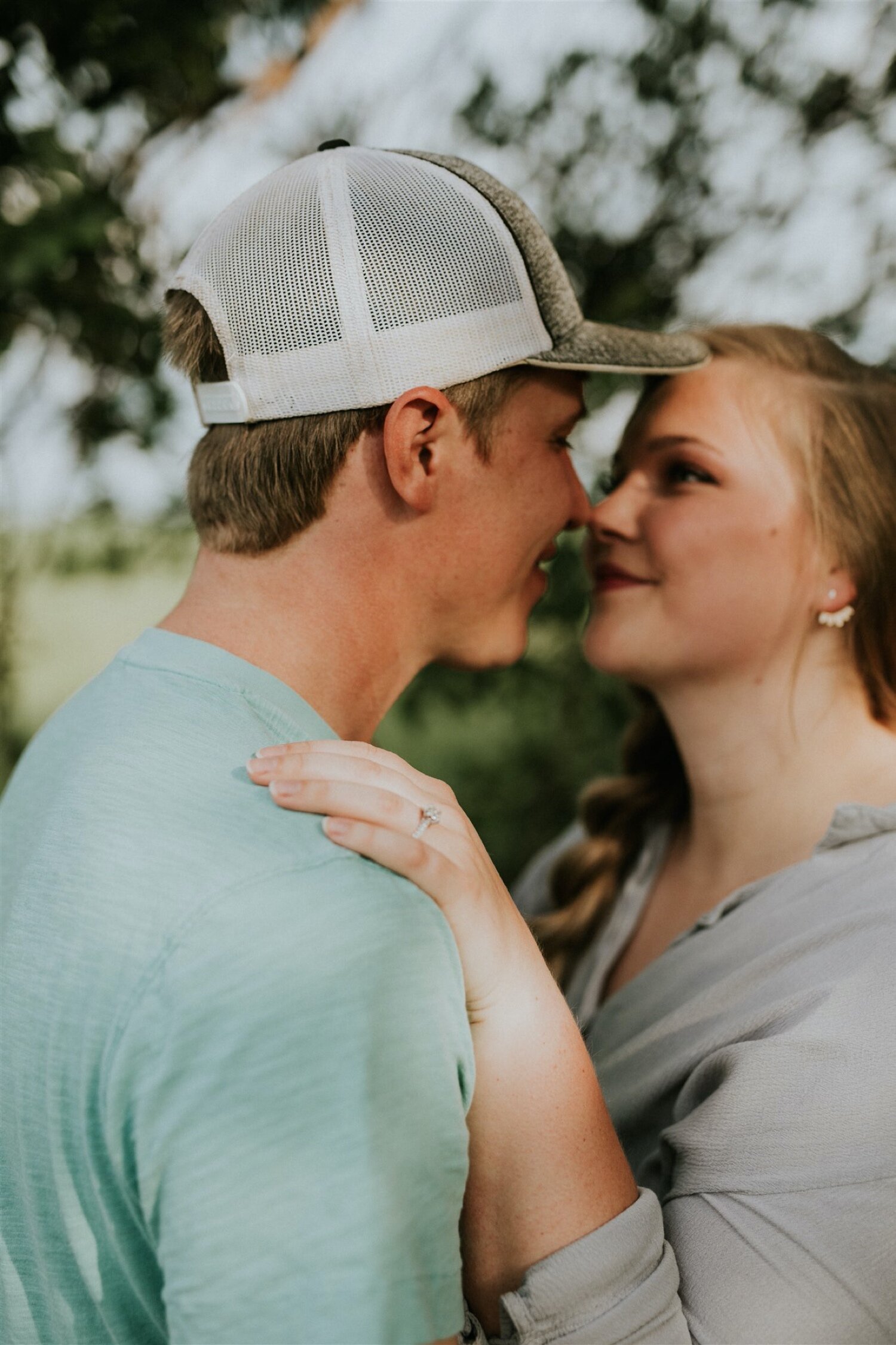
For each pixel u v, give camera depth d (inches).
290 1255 27.5
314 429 41.3
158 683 39.1
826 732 58.1
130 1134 30.1
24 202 83.9
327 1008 29.3
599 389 99.0
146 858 32.9
